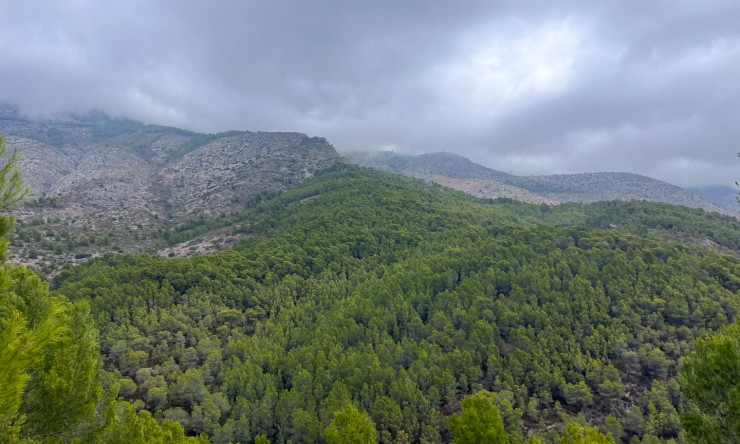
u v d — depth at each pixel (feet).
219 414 220.23
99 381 63.67
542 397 244.01
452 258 367.45
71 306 63.21
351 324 290.56
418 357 263.70
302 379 239.91
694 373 67.56
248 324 315.99
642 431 223.51
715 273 323.98
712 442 61.77
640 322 285.84
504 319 290.15
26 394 50.44
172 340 274.57
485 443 90.79
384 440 208.74
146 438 96.78
